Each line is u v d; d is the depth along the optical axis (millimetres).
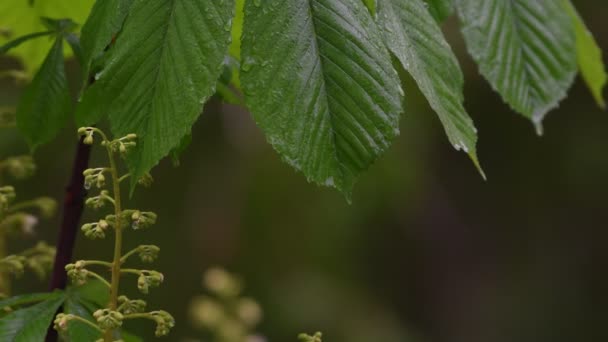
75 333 2768
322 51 2379
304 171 2322
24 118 3062
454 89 2701
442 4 3035
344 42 2381
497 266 14492
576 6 12969
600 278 14711
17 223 3598
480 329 14305
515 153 13852
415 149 10398
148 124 2387
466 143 2621
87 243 9312
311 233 10383
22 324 2736
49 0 3699
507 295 14539
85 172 2506
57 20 3090
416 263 13320
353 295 11094
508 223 14422
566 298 14672
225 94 3242
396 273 13086
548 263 14641
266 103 2328
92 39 2605
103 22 2535
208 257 10344
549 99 3287
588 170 13648
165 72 2387
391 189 10133
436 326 14000
